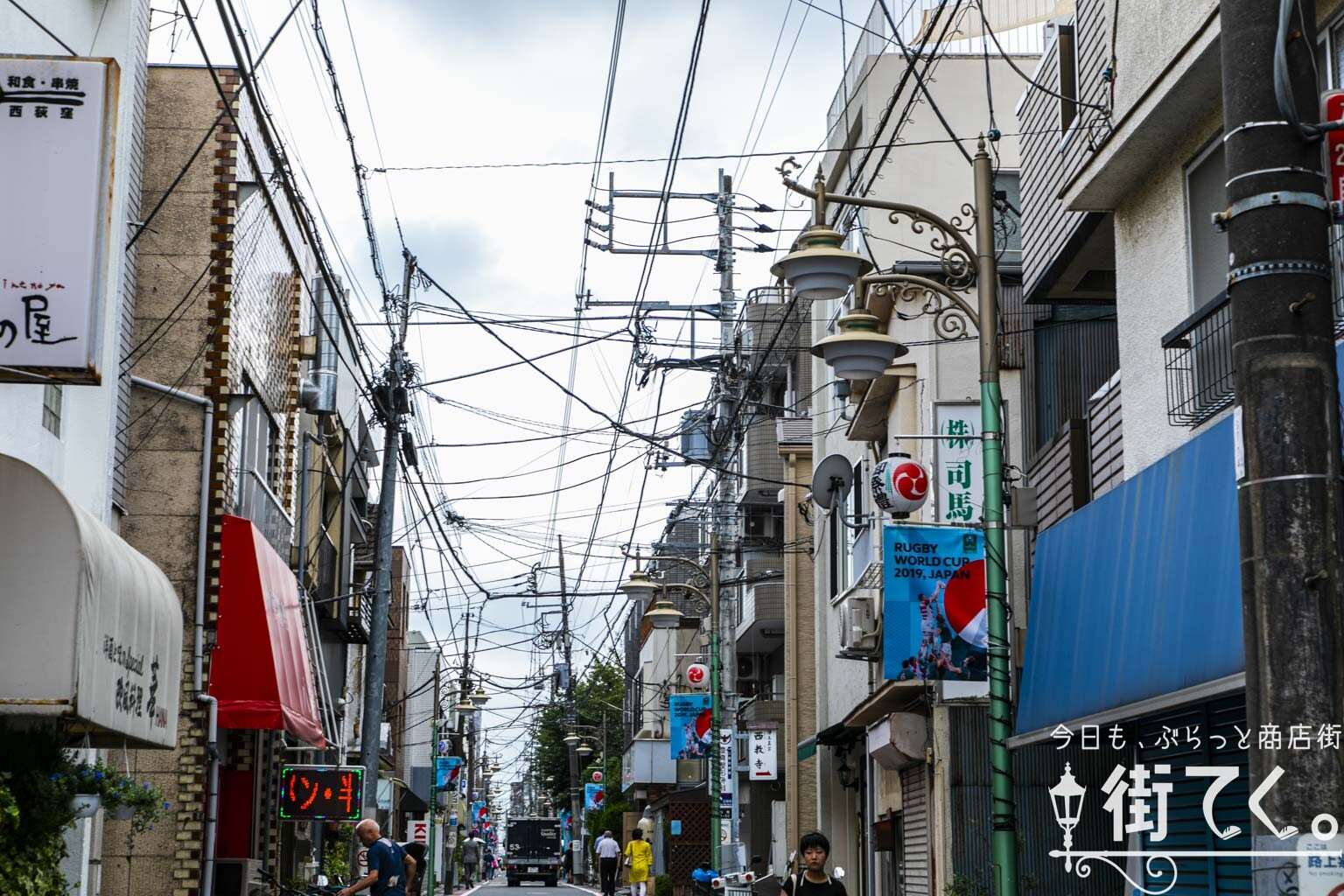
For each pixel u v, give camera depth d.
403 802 67.50
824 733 27.77
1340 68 11.57
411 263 25.77
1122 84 14.86
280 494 25.89
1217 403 13.17
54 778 10.98
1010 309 22.11
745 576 41.91
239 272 21.42
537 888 77.56
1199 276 14.30
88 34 15.77
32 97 9.95
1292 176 6.57
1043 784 19.95
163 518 19.89
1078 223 17.00
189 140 21.20
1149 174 15.43
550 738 99.12
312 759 32.59
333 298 21.69
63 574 9.97
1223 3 6.88
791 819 33.97
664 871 55.75
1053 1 28.84
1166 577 12.59
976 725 20.75
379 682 25.66
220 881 21.58
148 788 12.34
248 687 19.23
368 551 40.25
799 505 33.59
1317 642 6.19
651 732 65.25
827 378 33.31
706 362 30.70
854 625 23.80
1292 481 6.32
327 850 34.06
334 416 32.81
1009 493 13.95
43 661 9.84
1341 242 10.95
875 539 25.27
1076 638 14.74
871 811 27.19
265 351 23.91
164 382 20.50
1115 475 16.28
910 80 28.50
